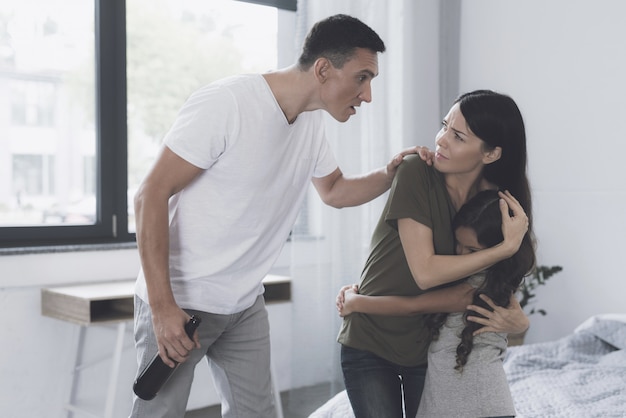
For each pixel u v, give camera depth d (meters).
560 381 2.52
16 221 3.06
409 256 1.62
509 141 1.63
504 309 1.60
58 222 3.13
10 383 2.88
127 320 2.72
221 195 1.67
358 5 3.60
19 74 3.04
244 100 1.62
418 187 1.65
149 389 1.61
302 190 1.85
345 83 1.66
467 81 3.97
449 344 1.62
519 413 2.23
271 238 1.81
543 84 3.61
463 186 1.72
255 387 1.84
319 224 3.48
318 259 3.48
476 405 1.56
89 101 3.17
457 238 1.66
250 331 1.84
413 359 1.68
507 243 1.56
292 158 1.76
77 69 3.14
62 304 2.77
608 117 3.35
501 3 3.78
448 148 1.64
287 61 3.49
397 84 3.81
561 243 3.55
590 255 3.43
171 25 3.40
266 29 3.60
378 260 1.72
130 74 3.30
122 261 3.15
